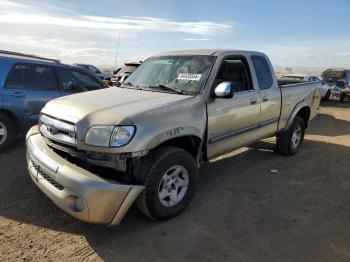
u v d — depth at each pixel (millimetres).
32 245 3238
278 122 5824
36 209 3912
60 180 3170
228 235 3545
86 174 3104
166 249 3260
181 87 4316
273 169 5727
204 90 4160
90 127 3258
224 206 4223
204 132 4148
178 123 3686
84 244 3299
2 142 5895
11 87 5883
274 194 4684
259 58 5340
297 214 4102
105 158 3281
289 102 5984
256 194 4656
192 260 3107
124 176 3387
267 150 6957
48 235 3418
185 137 3957
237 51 4895
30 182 4641
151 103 3684
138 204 3539
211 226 3715
